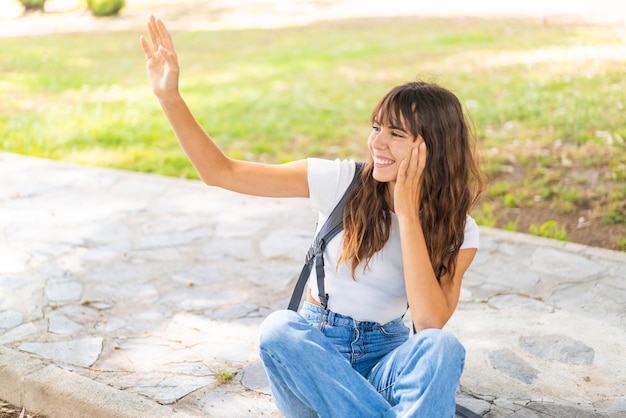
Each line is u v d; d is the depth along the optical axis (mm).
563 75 9516
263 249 5176
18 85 10570
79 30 16094
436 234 2801
